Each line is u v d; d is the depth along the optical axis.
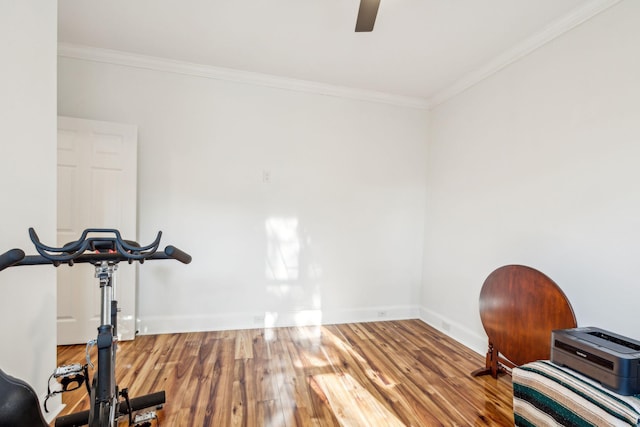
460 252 2.86
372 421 1.65
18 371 1.37
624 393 1.19
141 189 2.71
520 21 2.00
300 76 2.91
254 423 1.61
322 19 2.07
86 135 2.46
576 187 1.87
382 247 3.32
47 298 1.55
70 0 1.92
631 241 1.59
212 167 2.86
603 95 1.73
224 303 2.91
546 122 2.07
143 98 2.70
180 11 2.02
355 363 2.29
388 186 3.32
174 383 1.96
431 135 3.35
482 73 2.62
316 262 3.13
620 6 1.66
